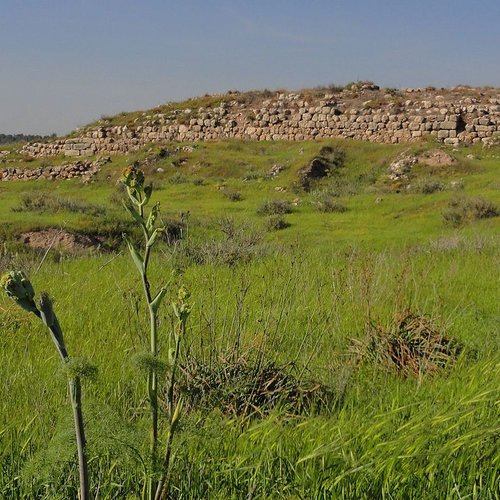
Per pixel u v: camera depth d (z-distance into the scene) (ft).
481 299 32.71
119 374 19.77
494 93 171.63
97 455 12.03
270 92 187.42
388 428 15.43
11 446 14.89
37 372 20.38
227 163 144.56
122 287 33.37
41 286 35.04
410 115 157.89
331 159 138.31
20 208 92.48
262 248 52.31
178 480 12.99
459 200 92.68
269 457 14.28
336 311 24.82
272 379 18.97
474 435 14.43
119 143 177.68
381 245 70.13
